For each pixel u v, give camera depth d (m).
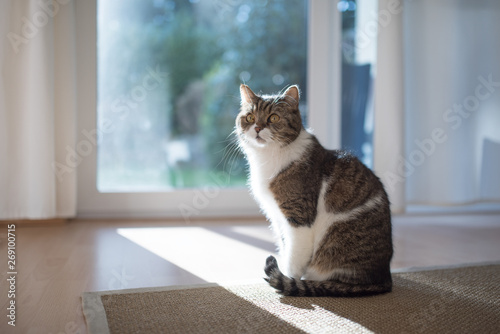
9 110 2.53
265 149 1.75
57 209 2.73
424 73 3.07
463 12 3.04
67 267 1.92
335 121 3.14
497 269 1.93
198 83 3.18
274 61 3.20
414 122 3.11
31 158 2.54
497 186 3.24
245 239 2.46
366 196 1.65
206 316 1.39
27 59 2.51
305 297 1.56
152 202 3.01
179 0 3.08
